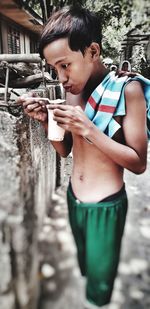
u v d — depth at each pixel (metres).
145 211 2.32
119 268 1.45
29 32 12.19
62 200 2.19
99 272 1.25
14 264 1.01
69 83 1.19
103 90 1.19
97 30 1.20
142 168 1.23
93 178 1.31
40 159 2.32
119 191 1.29
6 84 1.86
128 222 2.03
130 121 1.17
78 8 1.20
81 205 1.28
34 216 1.21
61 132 1.49
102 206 1.24
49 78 3.16
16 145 1.71
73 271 1.24
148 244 1.64
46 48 1.16
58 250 1.28
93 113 1.22
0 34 8.68
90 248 1.25
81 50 1.14
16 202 1.08
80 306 1.16
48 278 1.17
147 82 1.19
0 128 1.76
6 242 1.00
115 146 1.16
